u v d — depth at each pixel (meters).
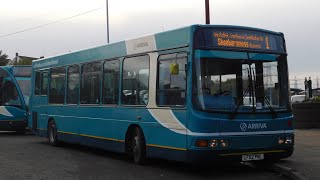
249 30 10.50
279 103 10.60
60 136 15.93
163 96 10.75
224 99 9.95
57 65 16.28
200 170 10.94
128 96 12.09
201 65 9.89
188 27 10.12
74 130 14.91
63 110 15.66
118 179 9.73
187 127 9.86
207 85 9.87
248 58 10.34
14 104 21.83
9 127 21.69
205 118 9.66
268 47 10.67
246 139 10.01
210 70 9.95
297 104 21.81
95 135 13.62
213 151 9.66
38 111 17.67
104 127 13.13
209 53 9.98
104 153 14.42
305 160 11.67
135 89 11.81
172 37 10.59
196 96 9.79
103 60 13.38
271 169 10.91
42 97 17.36
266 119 10.30
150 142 11.13
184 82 10.08
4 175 10.23
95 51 13.86
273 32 10.84
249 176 10.17
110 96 12.93
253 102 10.22
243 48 10.34
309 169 10.30
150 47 11.31
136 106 11.67
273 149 10.38
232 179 9.77
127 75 12.20
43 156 13.62
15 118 21.75
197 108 9.73
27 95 22.33
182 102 10.10
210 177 9.98
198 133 9.66
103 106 13.20
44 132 17.16
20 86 22.22
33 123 18.12
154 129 10.97
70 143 16.14
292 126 10.73
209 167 11.42
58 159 12.95
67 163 12.13
